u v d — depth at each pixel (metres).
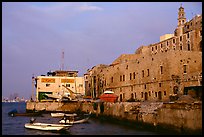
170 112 42.94
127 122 56.12
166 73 67.56
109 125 58.38
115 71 92.00
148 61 74.88
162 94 68.50
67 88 108.31
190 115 38.59
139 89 78.00
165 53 68.44
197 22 88.62
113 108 64.19
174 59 66.56
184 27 96.69
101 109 71.75
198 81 57.84
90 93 118.69
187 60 67.62
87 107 82.56
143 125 50.19
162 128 44.69
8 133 49.91
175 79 64.56
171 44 90.75
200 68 68.44
